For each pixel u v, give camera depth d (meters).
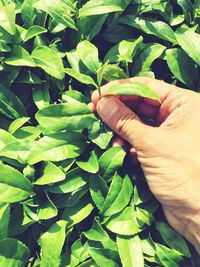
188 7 0.22
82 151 0.20
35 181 0.20
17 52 0.21
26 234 0.21
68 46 0.22
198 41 0.21
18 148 0.20
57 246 0.19
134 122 0.19
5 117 0.22
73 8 0.21
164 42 0.23
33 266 0.20
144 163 0.20
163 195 0.20
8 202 0.19
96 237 0.19
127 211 0.20
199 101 0.20
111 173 0.20
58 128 0.19
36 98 0.21
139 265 0.19
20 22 0.22
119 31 0.22
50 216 0.19
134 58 0.21
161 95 0.21
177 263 0.20
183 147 0.19
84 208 0.20
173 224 0.20
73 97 0.21
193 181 0.19
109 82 0.20
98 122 0.20
